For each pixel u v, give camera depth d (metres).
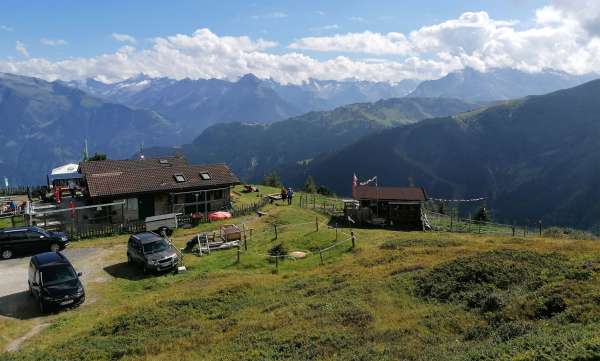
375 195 56.47
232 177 59.56
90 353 18.11
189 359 16.34
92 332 21.67
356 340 16.11
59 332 23.05
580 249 27.00
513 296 18.30
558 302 16.28
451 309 18.72
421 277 23.36
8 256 37.41
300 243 39.72
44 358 18.20
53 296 26.66
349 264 31.12
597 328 12.77
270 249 38.38
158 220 46.34
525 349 12.03
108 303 28.23
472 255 25.83
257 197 69.31
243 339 17.61
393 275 25.52
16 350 21.25
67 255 38.91
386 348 14.80
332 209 63.16
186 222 50.56
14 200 62.00
